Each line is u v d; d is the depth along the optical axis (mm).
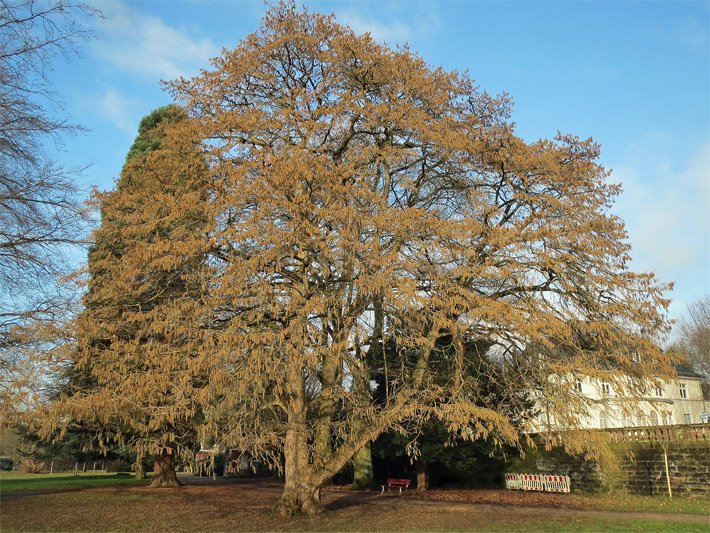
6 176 13805
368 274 12062
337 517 15031
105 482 31391
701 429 20047
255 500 20141
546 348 14062
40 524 14727
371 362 17938
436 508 17406
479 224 13305
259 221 12156
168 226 14414
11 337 14445
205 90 15656
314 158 12844
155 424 12453
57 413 12859
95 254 16672
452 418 12438
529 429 13758
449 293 12883
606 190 16141
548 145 15867
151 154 15922
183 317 13078
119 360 13750
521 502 19422
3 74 13188
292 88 15508
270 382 13852
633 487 21828
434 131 14516
